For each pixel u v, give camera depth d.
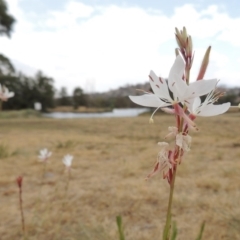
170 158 0.07
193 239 0.20
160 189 0.31
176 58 0.07
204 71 0.07
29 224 0.23
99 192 0.30
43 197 0.29
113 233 0.21
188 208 0.26
